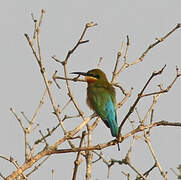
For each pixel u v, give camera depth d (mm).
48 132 11164
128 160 10367
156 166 10289
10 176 9578
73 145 11562
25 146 10953
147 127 10500
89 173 10625
